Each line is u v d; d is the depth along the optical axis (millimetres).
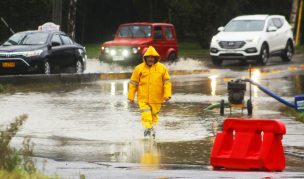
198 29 88875
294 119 31250
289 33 66875
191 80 50969
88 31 104750
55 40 51000
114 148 24062
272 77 52406
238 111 34125
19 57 48719
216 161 19891
